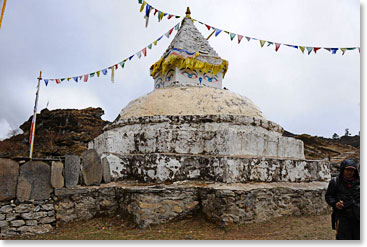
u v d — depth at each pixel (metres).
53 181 7.14
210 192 7.06
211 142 8.64
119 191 7.64
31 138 10.98
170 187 7.15
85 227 6.99
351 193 4.36
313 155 27.55
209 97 10.29
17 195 6.67
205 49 12.24
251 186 7.43
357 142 36.59
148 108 9.99
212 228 6.65
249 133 8.82
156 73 13.27
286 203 7.96
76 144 26.50
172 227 6.73
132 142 9.20
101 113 30.83
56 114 28.00
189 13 13.07
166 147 8.55
